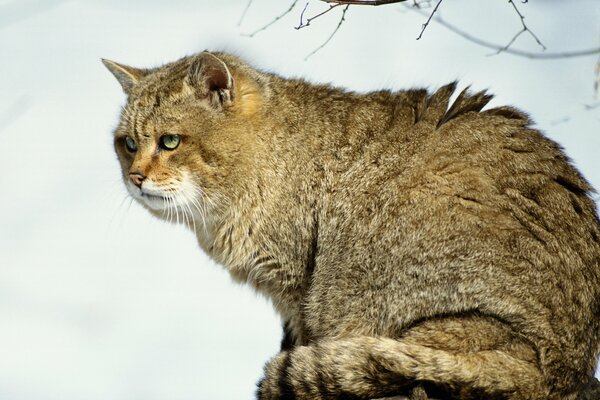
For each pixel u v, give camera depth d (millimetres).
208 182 12383
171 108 12438
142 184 12367
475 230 10562
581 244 10547
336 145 12008
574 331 10148
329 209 11750
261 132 12406
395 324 10781
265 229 12219
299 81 12992
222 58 12898
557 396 9984
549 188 10852
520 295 10188
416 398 9844
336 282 11375
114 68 13641
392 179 11328
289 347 12695
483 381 9812
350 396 10141
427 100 12125
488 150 11180
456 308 10391
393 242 10969
